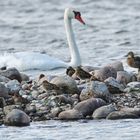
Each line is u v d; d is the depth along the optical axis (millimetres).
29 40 32750
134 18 38406
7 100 18422
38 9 42938
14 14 41438
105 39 31812
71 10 25250
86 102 17812
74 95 18750
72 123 17062
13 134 16141
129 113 17422
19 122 16953
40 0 45625
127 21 37469
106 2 44250
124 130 16297
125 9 41844
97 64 25594
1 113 17656
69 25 25109
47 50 29688
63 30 35312
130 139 15508
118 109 17812
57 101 18250
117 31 34156
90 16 39656
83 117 17562
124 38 32062
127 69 23609
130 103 18281
